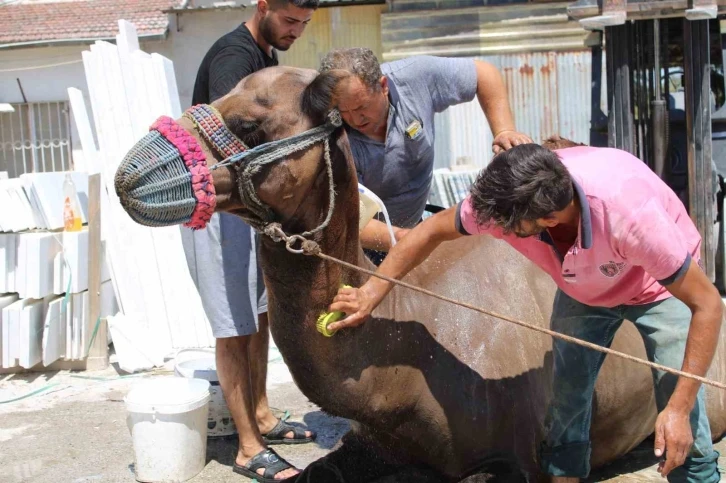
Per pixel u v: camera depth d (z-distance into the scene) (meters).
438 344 3.51
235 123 2.96
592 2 7.52
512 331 3.66
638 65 7.88
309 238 3.11
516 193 2.69
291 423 4.91
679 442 2.82
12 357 6.21
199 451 4.36
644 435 4.34
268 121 2.97
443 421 3.48
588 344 2.91
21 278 6.18
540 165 2.70
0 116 13.67
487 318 3.64
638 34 7.80
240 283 4.13
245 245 4.16
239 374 4.27
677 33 8.08
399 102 3.99
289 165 2.99
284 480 3.80
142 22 12.95
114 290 7.07
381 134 3.98
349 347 3.23
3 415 5.44
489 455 3.55
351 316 3.14
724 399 4.48
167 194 2.85
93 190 6.34
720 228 7.98
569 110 10.56
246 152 2.94
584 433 3.50
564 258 3.08
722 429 4.62
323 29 11.25
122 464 4.55
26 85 13.56
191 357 6.00
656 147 7.89
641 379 4.06
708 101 7.53
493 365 3.55
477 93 4.22
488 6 10.50
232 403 4.28
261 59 4.17
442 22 10.64
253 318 4.21
